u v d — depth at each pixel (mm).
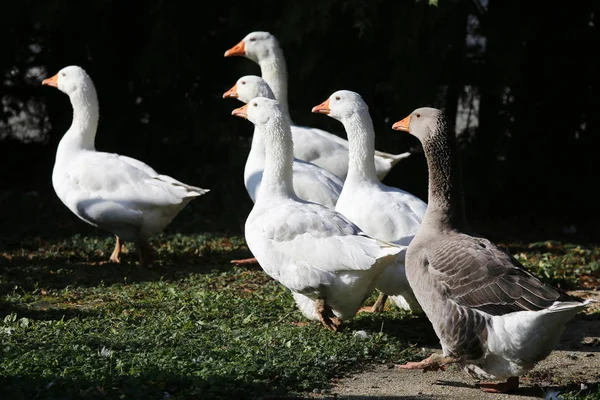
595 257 12367
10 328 7609
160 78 15695
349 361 7105
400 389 6520
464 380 6855
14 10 15180
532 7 15086
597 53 15422
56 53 16641
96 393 5812
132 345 7188
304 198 10328
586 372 7094
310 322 8461
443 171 6977
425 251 6656
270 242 7992
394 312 9039
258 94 11344
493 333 6043
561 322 5879
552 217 15508
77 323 8062
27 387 5836
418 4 13766
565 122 15734
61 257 11656
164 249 12266
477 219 15422
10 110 17406
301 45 14812
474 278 6160
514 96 15609
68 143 11523
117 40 16578
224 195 15336
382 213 8750
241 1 15609
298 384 6457
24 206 14719
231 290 9867
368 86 15141
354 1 13367
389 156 11430
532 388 6641
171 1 15438
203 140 15875
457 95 15492
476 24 15656
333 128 15148
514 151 15648
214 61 16312
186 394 5973
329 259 7637
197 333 7793
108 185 10922
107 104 16688
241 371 6449
